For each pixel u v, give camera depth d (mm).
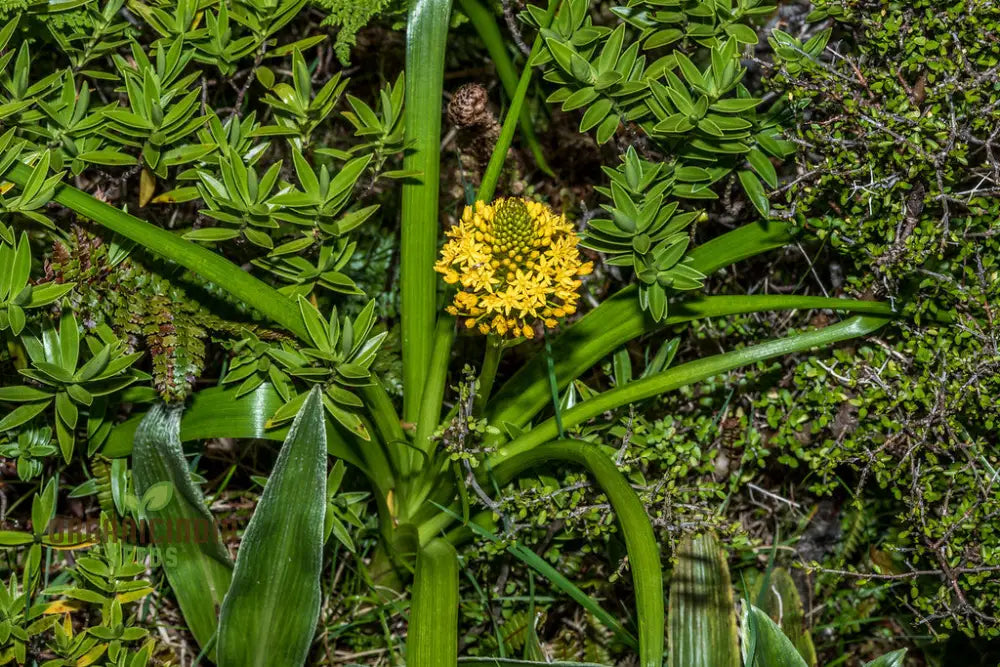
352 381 544
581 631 628
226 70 562
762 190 564
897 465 589
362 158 539
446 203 680
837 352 586
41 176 510
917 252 551
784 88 562
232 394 573
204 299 583
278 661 531
